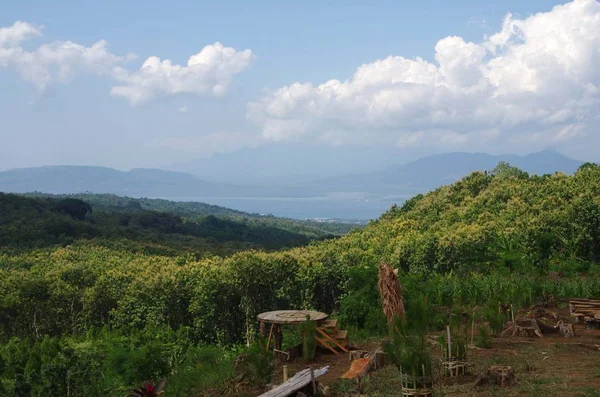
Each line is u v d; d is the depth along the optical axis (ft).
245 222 529.86
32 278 139.74
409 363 21.39
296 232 492.54
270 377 29.68
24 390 34.63
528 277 66.59
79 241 256.32
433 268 103.96
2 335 121.90
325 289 125.49
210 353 42.29
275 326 35.86
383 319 42.01
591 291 54.95
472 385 24.61
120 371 34.14
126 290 136.15
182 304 131.85
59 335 130.11
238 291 126.31
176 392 31.37
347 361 33.53
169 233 370.73
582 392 22.74
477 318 44.73
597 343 34.86
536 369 27.55
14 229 264.31
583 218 106.22
